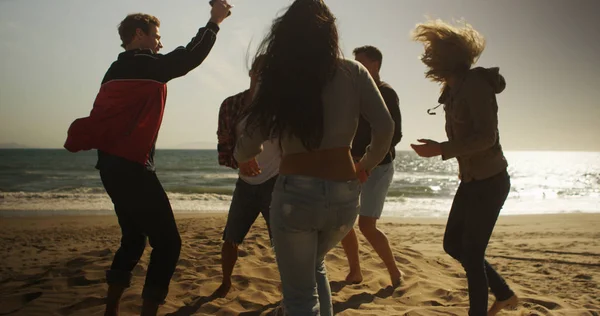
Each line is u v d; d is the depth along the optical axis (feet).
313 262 6.23
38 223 31.71
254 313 10.08
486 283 8.34
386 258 12.58
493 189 8.23
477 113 7.82
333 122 5.94
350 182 6.05
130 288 11.25
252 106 6.07
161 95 8.24
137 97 7.95
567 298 12.83
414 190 82.07
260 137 6.13
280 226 6.03
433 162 301.43
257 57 6.20
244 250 15.44
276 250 6.27
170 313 9.96
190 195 61.11
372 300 11.46
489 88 7.98
